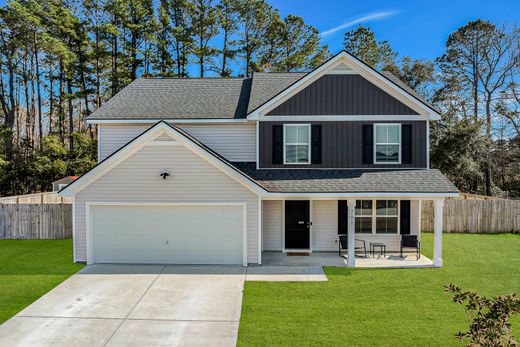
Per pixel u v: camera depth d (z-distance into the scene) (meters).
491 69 31.55
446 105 30.05
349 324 7.04
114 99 14.91
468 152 24.30
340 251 13.17
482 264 11.61
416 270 10.93
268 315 7.52
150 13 32.06
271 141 13.16
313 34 34.19
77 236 11.49
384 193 11.27
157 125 11.18
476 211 17.30
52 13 28.78
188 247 11.56
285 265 11.52
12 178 27.00
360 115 13.06
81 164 27.86
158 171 11.34
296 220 13.58
